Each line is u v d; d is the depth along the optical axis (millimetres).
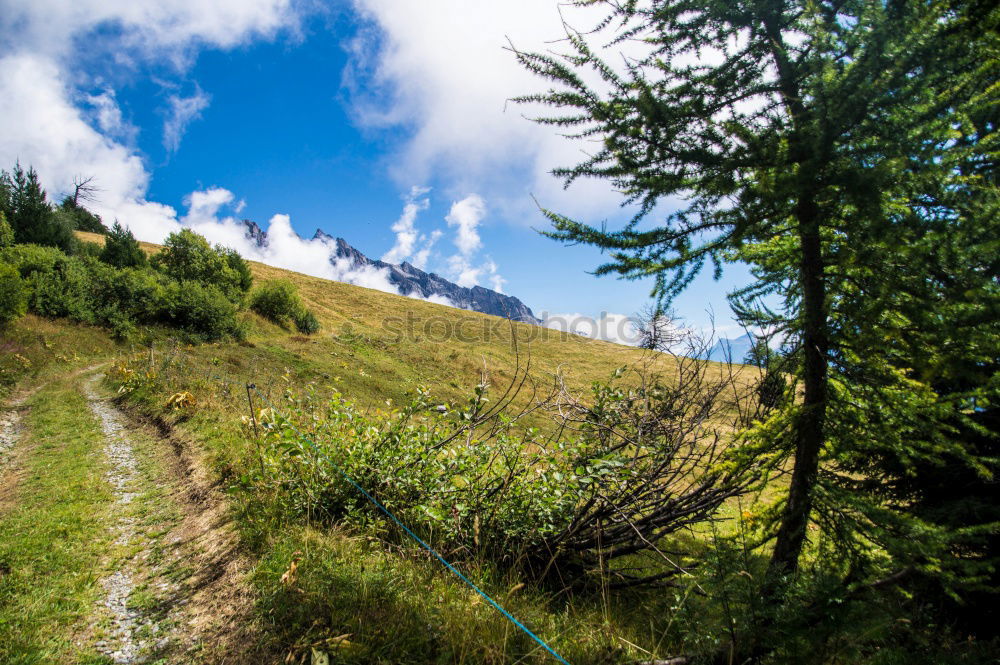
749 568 2820
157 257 37625
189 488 5734
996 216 2016
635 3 2496
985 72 2064
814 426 2852
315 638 2869
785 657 2557
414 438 5062
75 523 4859
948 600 3848
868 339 2469
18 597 3516
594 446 4805
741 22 2551
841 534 2715
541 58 2393
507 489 4641
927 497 4453
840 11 2283
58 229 29141
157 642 3121
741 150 2379
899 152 2133
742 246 2986
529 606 3564
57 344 17234
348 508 4535
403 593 3311
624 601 4684
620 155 2625
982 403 2785
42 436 8406
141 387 11758
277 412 5172
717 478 4145
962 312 2066
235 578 3621
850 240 2422
